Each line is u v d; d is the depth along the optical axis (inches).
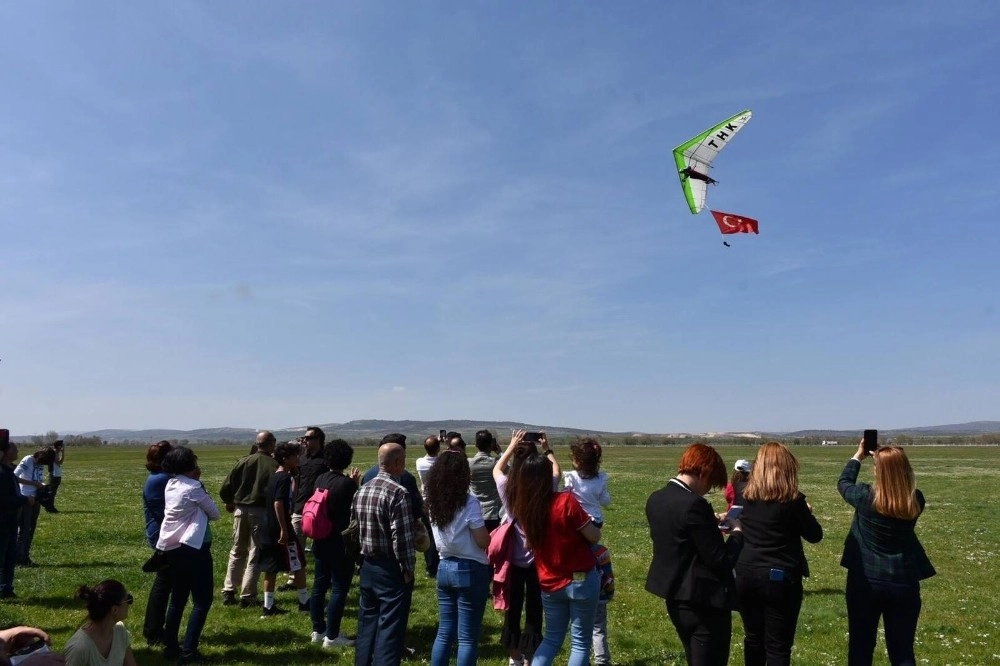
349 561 354.6
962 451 4254.4
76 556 620.1
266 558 415.5
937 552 695.7
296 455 406.6
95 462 2810.0
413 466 1868.8
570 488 309.3
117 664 242.8
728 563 223.5
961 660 357.1
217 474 1833.2
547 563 247.4
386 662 267.1
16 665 185.6
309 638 372.8
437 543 272.1
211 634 377.1
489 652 355.9
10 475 434.6
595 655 332.8
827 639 393.1
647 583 234.4
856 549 254.8
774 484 248.7
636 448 5585.6
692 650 226.5
